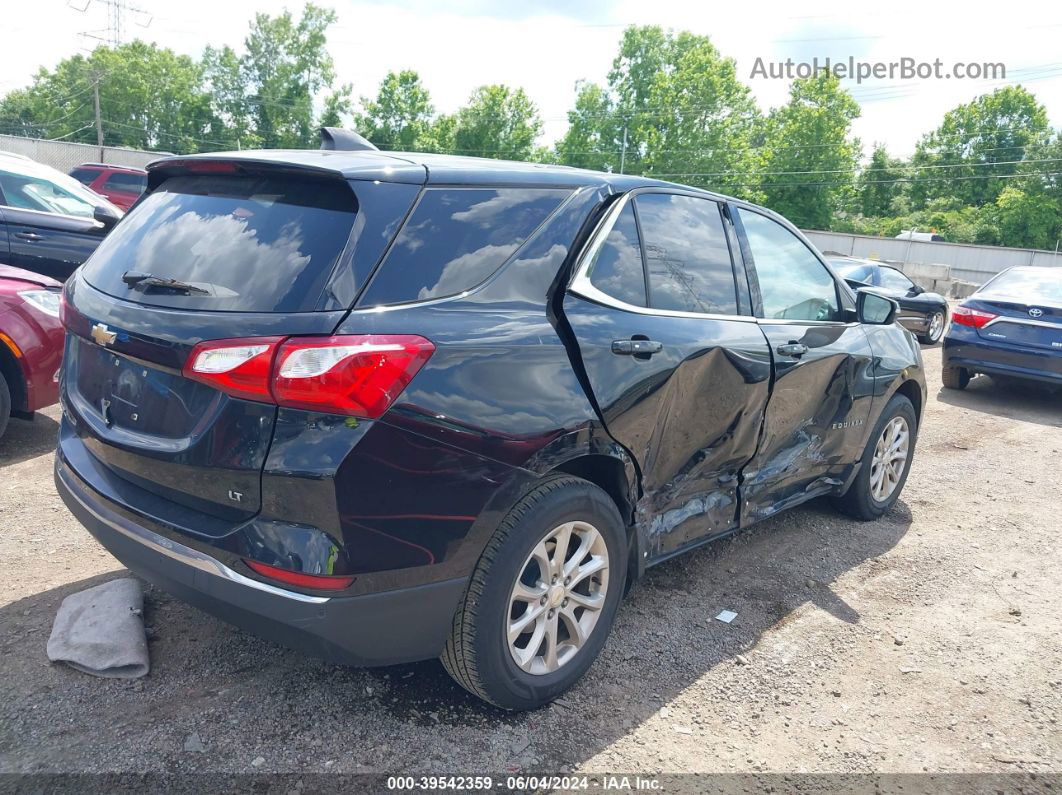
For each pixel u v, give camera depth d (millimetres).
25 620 3113
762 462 3773
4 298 4836
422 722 2666
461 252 2510
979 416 8336
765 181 68250
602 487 3010
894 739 2777
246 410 2215
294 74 75250
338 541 2186
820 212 68000
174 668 2875
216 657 2959
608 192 3047
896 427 4926
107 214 5742
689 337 3137
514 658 2625
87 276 2887
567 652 2838
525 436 2477
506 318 2533
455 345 2354
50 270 7199
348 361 2141
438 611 2410
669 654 3227
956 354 9141
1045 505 5488
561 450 2598
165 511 2414
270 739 2531
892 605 3809
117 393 2600
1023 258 48969
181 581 2352
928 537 4742
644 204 3207
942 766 2648
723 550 4340
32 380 4918
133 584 3311
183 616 3229
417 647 2434
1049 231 73562
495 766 2482
